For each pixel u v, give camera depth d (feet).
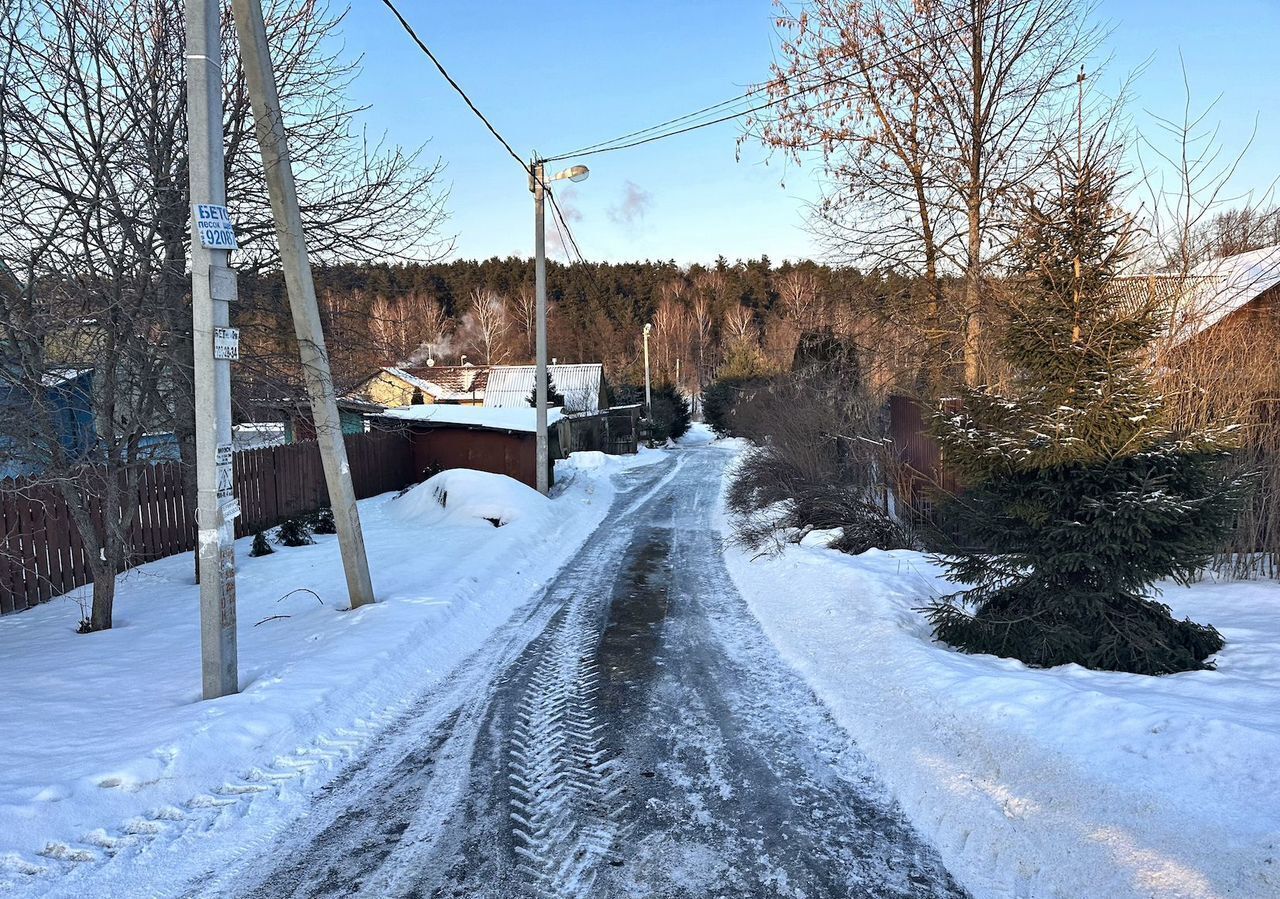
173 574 34.04
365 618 23.88
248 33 22.76
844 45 49.49
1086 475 16.79
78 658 20.81
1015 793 12.01
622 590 31.55
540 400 59.98
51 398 25.46
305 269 24.61
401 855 11.43
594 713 17.49
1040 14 44.29
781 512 44.68
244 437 49.11
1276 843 9.13
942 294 46.98
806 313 60.34
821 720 16.80
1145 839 10.07
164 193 23.99
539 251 59.47
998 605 19.54
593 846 11.64
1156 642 16.76
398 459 72.08
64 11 22.61
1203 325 30.14
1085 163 17.56
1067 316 17.66
